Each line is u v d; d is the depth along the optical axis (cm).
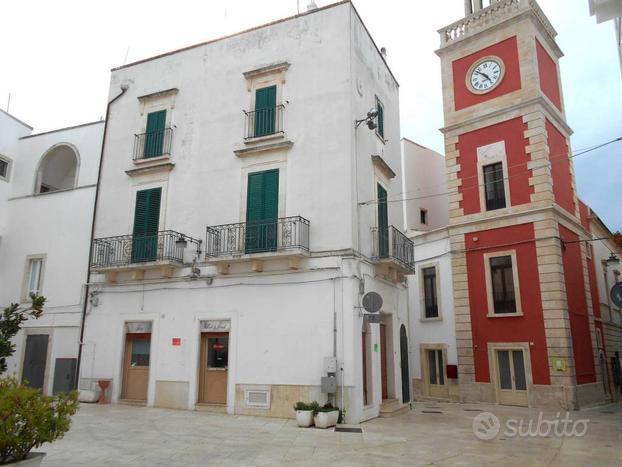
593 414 1534
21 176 1895
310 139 1401
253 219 1416
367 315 1238
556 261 1753
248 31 1574
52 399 597
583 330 1872
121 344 1513
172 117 1622
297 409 1168
